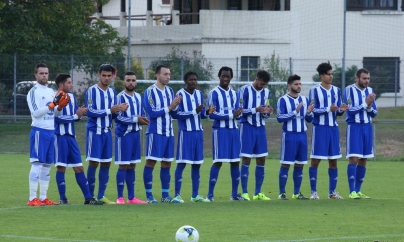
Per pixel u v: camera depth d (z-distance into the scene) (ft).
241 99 102.89
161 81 99.19
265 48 266.16
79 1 242.37
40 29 234.58
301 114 104.78
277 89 222.69
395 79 234.79
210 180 102.32
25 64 201.05
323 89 105.60
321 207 93.09
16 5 225.56
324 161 174.81
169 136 98.99
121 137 97.60
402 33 271.08
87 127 96.99
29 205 92.68
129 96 98.99
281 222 78.89
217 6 282.36
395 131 201.36
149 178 99.19
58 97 91.09
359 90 106.42
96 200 95.45
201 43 261.85
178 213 85.56
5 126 196.85
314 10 268.21
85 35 246.06
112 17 303.89
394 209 91.09
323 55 268.41
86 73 209.05
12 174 134.82
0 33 213.25
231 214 85.05
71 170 147.84
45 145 92.38
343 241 67.41
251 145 103.50
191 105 99.71
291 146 104.12
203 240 67.46
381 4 271.90
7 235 69.15
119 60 219.20
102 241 66.39
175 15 280.51
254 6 282.36
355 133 105.40
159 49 276.82
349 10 269.23
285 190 116.16
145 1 375.66
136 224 76.38
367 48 270.87
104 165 97.96
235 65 244.01
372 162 170.91
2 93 199.72
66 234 69.92
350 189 106.01
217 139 101.04
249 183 128.06
